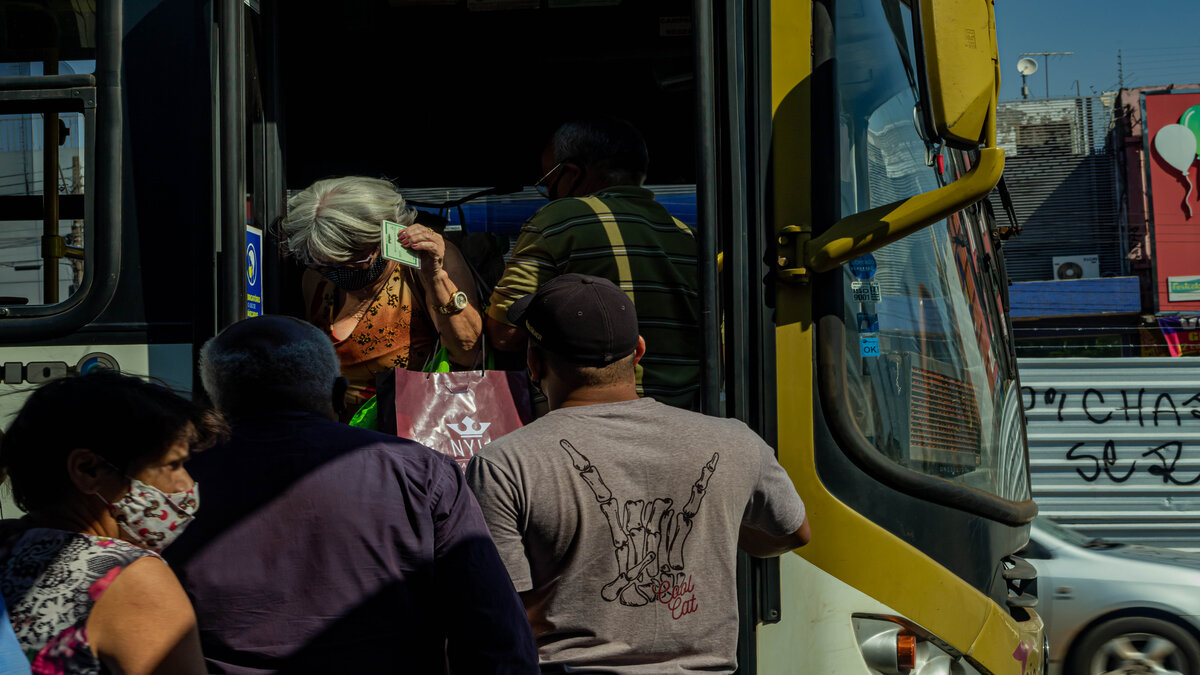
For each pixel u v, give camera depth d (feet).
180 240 8.38
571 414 7.00
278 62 10.12
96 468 5.41
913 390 9.13
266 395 6.48
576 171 10.36
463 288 9.65
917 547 8.77
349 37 12.52
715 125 8.47
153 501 5.53
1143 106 94.84
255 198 9.66
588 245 9.11
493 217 14.29
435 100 13.65
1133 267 95.81
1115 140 100.83
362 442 6.37
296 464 6.17
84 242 8.42
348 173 13.78
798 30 8.69
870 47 9.09
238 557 5.98
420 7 11.97
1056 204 104.17
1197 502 34.22
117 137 8.48
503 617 6.11
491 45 12.76
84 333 8.36
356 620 6.03
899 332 9.09
